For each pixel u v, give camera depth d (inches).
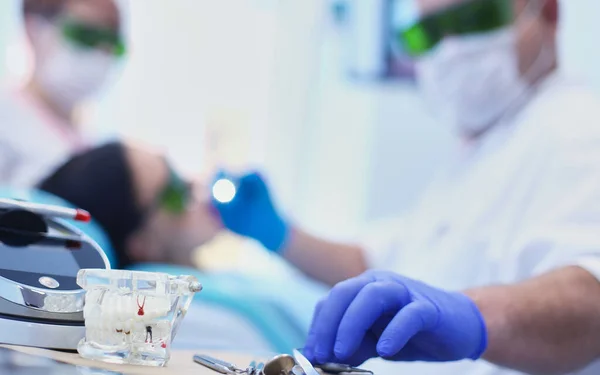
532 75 80.4
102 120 104.3
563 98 77.5
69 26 102.3
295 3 106.0
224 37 108.7
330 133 103.0
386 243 87.6
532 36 79.9
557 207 71.0
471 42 81.8
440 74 85.0
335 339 34.1
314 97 104.5
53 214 33.6
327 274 86.8
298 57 105.7
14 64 102.3
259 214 84.3
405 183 94.2
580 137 73.4
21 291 29.4
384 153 97.0
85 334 29.3
